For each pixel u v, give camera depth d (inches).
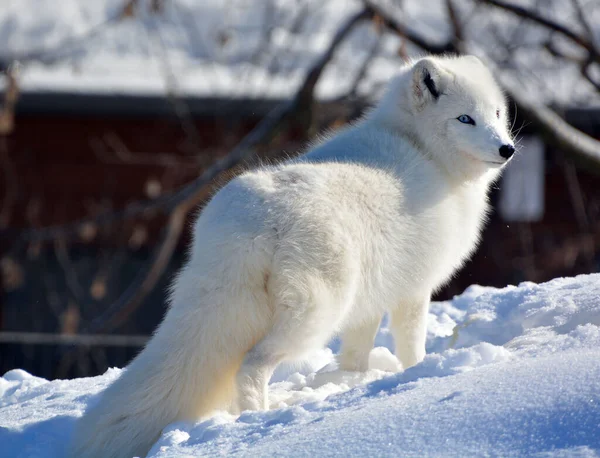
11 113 815.1
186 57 1087.6
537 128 876.6
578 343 315.3
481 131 399.2
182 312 324.2
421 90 405.4
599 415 230.4
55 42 1105.4
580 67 917.8
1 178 1040.8
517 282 1056.2
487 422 240.8
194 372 322.0
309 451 247.1
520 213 1032.2
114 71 1045.8
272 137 867.4
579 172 1093.8
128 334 1059.3
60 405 378.6
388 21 848.9
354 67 1031.6
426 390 276.7
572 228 1082.1
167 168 1053.8
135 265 1065.5
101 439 314.8
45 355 969.5
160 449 283.9
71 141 1053.8
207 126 1049.5
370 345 391.2
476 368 295.7
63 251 940.6
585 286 420.5
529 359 295.1
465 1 965.8
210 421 298.2
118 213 872.9
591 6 1009.5
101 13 1183.6
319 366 425.7
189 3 1169.4
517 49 978.1
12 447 335.9
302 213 328.2
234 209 328.2
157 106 1006.4
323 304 328.5
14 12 1164.5
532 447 227.0
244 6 1040.2
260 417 292.5
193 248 336.5
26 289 1045.2
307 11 959.6
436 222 382.0
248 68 1024.2
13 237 1018.7
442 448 235.0
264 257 322.7
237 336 326.3
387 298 373.4
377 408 267.1
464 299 502.9
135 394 318.3
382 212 357.7
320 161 369.1
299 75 1027.9
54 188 1053.2
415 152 394.3
